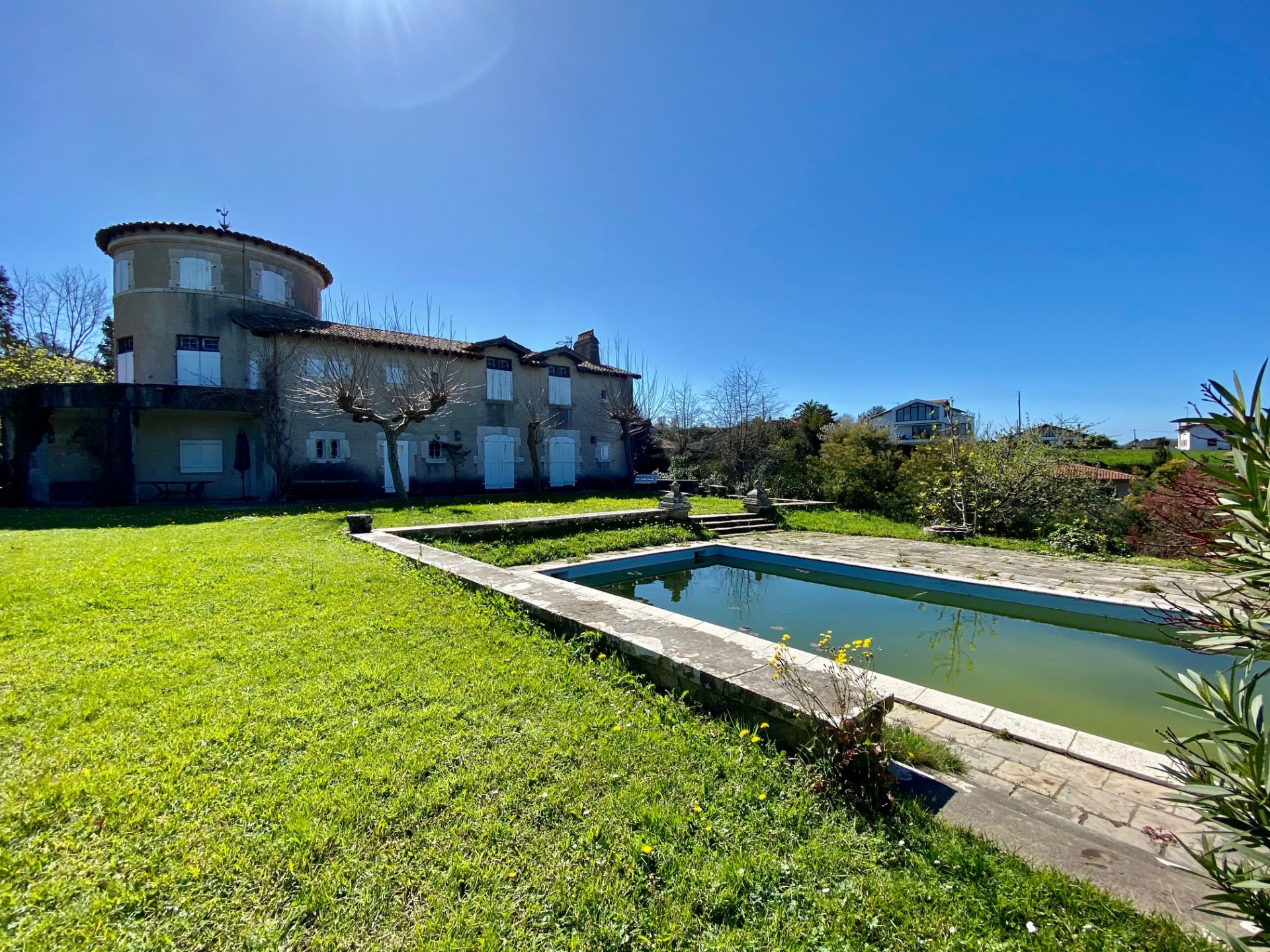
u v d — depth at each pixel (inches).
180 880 75.9
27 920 68.5
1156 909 76.2
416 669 147.2
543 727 119.2
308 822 86.9
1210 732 55.9
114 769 99.2
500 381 766.5
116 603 195.9
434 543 338.3
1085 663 203.8
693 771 105.4
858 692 115.1
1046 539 426.0
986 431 516.7
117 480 537.0
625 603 189.9
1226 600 57.8
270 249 693.9
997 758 124.8
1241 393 55.2
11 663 144.2
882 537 469.7
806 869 82.0
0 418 577.6
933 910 75.2
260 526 386.9
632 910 73.6
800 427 938.7
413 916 71.5
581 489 842.8
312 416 613.9
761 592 319.3
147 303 636.1
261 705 125.2
